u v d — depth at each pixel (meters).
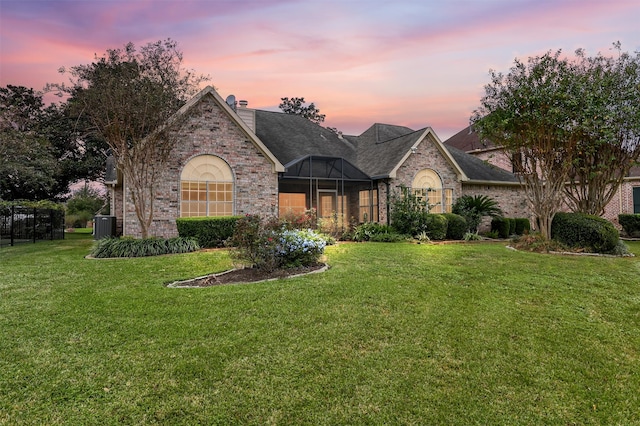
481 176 20.34
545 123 11.88
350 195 20.11
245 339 4.23
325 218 16.19
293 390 3.28
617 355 4.07
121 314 5.01
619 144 12.59
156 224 13.08
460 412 3.04
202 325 4.63
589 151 12.41
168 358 3.78
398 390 3.31
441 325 4.74
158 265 8.48
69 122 24.70
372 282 6.78
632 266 8.71
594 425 2.94
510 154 14.10
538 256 10.27
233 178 14.36
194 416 2.91
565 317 5.15
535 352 4.07
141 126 11.56
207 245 12.22
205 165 13.92
